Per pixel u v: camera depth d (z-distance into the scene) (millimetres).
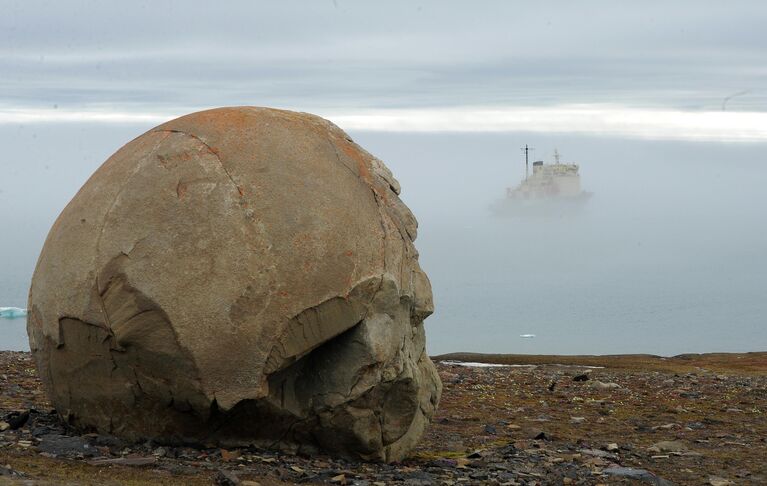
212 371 9305
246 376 9328
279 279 9406
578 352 72875
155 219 9602
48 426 10961
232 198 9633
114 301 9508
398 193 11008
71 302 9781
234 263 9375
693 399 18938
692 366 35906
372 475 9820
